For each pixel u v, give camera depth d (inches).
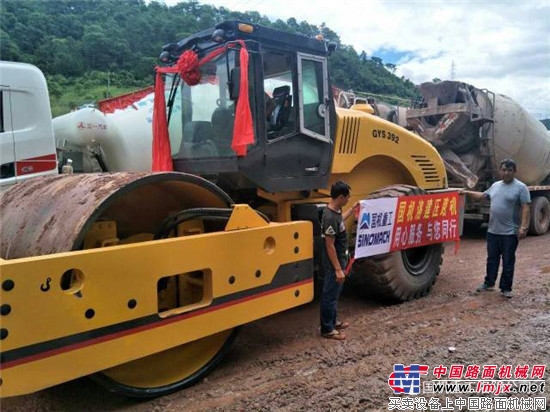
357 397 128.1
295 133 177.3
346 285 241.9
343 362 151.4
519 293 222.2
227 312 138.0
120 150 270.8
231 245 138.3
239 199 185.9
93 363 110.7
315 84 185.9
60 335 105.4
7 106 225.1
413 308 203.9
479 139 384.8
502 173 219.9
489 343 162.7
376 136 213.6
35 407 128.6
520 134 384.5
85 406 129.0
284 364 151.5
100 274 111.5
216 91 168.1
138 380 133.3
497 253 223.3
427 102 397.1
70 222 117.4
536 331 173.5
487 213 382.0
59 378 105.4
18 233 131.0
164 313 124.5
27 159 230.4
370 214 190.7
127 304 116.3
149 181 126.5
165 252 123.3
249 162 163.5
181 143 184.7
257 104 163.6
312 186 185.2
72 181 142.3
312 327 183.9
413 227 210.2
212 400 130.2
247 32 159.3
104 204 117.6
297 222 159.6
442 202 225.1
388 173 233.9
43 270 102.6
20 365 100.0
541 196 419.2
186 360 144.6
